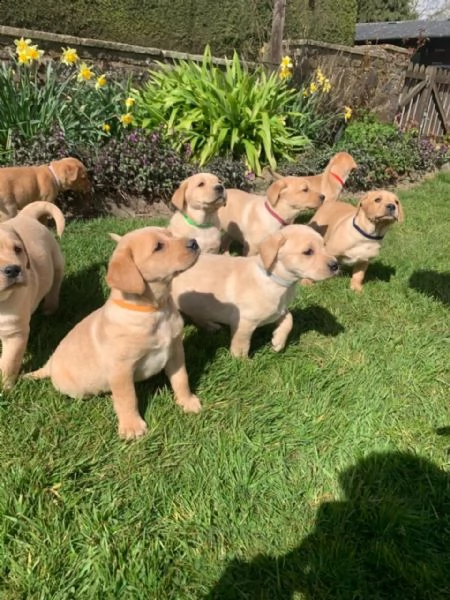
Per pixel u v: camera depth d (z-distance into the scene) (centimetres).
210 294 89
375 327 104
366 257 117
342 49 266
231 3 282
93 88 178
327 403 81
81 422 72
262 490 65
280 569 56
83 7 234
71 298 104
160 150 172
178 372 75
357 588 55
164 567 56
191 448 70
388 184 238
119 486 64
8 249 68
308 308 110
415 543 60
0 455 66
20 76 166
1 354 82
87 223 146
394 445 73
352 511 63
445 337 103
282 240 79
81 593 53
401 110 307
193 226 114
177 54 235
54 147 154
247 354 92
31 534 57
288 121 228
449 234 167
